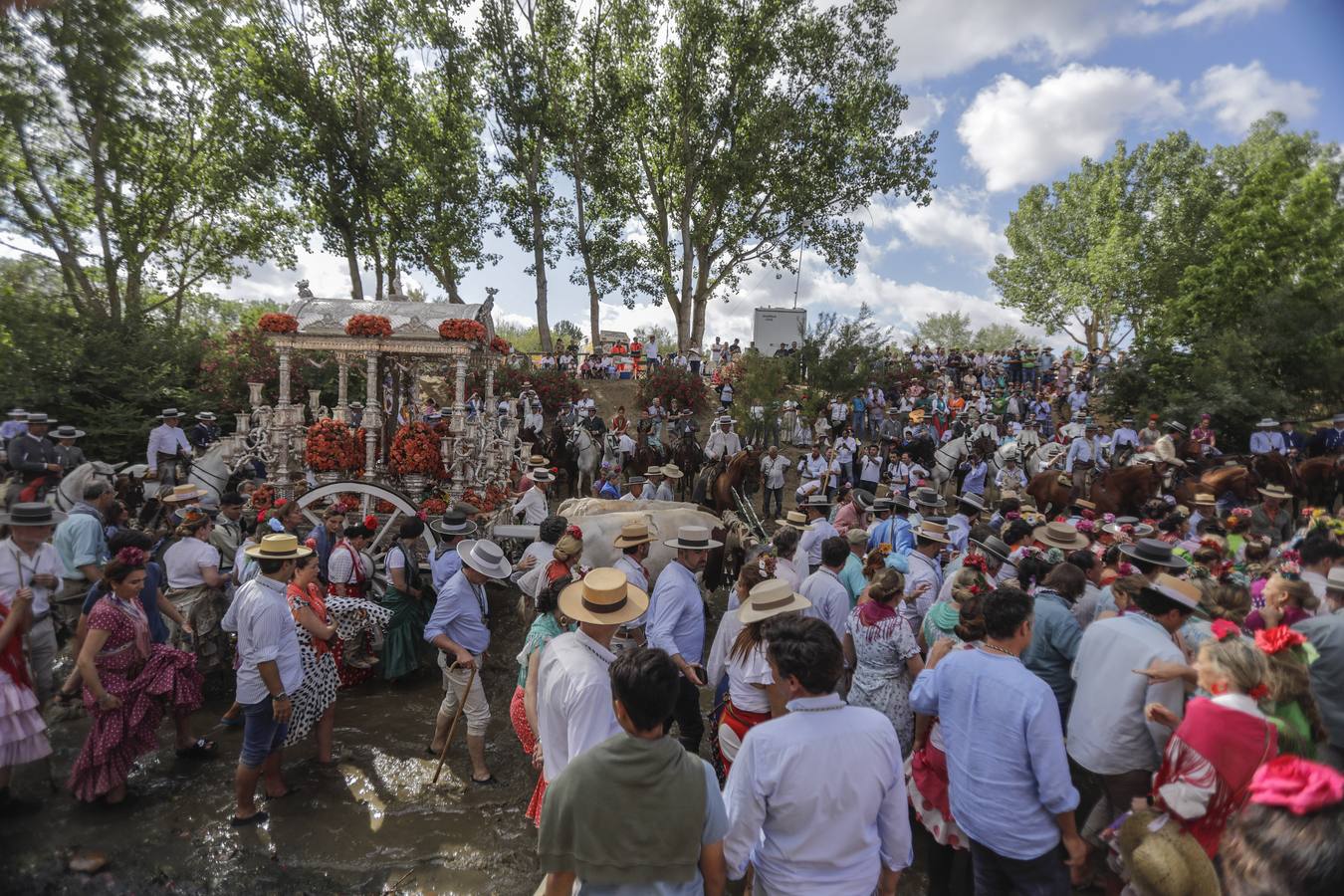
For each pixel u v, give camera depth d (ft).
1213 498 43.88
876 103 100.42
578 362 109.40
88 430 55.98
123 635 17.25
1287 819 5.45
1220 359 77.97
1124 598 15.17
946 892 14.08
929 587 19.70
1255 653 10.30
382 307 38.42
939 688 11.33
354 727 22.09
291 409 36.94
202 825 16.58
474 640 19.49
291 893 14.35
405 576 25.48
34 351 53.52
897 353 106.42
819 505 28.84
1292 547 28.48
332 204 90.27
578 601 11.34
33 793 17.58
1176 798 10.11
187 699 18.47
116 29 21.31
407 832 16.63
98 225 56.29
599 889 7.91
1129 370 86.22
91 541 24.50
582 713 10.43
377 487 31.86
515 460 49.90
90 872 14.65
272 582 16.83
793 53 96.63
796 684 9.09
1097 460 63.57
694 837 7.89
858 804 8.71
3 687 16.17
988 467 64.18
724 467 56.95
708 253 112.47
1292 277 80.07
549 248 107.55
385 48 92.99
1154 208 143.54
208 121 76.79
